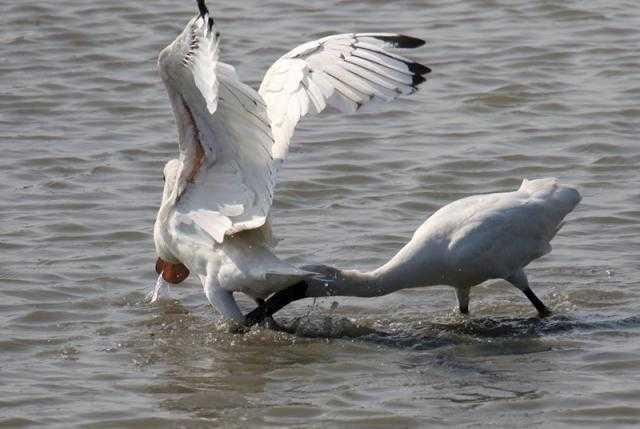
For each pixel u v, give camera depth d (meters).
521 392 12.26
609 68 23.36
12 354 13.41
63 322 14.32
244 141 13.37
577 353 13.25
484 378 12.66
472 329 14.11
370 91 13.40
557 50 24.31
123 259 16.09
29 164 19.56
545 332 13.92
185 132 13.34
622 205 17.53
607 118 20.95
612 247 16.20
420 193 18.25
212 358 13.34
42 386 12.55
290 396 12.32
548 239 14.60
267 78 13.57
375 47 13.50
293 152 19.89
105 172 19.25
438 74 23.38
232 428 11.63
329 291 14.14
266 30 25.69
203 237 13.86
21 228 17.03
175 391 12.48
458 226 14.20
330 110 21.72
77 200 18.12
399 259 14.20
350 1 27.38
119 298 14.98
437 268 14.17
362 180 18.77
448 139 20.34
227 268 13.73
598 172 18.86
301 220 17.33
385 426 11.59
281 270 13.50
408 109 21.78
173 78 12.73
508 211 14.27
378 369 13.00
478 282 14.35
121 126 21.33
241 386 12.60
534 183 14.89
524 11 26.50
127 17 26.67
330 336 13.97
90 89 23.11
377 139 20.39
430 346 13.65
